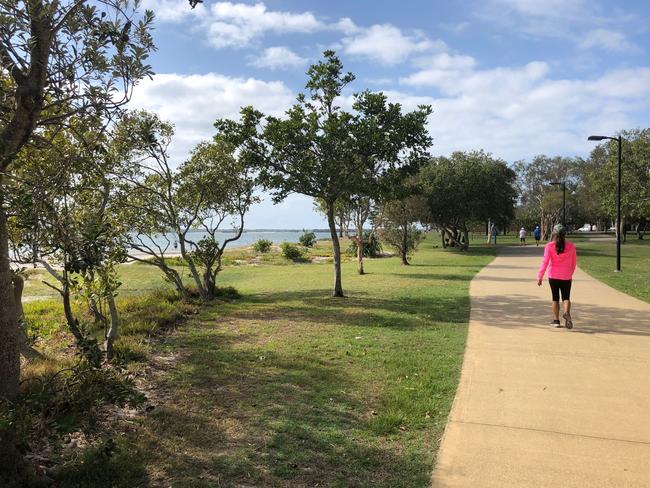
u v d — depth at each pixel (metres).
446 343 7.54
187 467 3.61
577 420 4.54
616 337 7.86
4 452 3.26
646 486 3.39
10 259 3.91
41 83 3.66
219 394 5.17
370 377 5.80
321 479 3.48
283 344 7.43
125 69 3.87
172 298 11.97
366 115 12.51
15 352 3.96
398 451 3.93
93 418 3.87
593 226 100.50
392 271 21.05
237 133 12.34
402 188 13.80
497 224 41.47
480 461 3.76
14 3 3.49
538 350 7.08
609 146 29.62
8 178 3.74
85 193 5.95
